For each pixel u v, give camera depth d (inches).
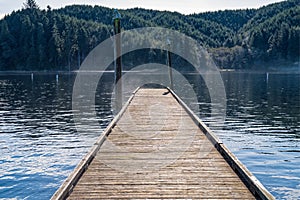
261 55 3491.6
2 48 2881.4
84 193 178.7
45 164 381.4
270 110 767.7
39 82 1659.7
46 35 3056.1
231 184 191.2
